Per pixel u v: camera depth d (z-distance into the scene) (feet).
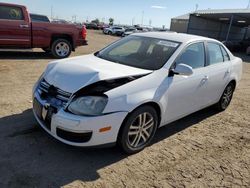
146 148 12.92
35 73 25.45
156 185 10.27
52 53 35.22
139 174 10.83
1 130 13.29
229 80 18.01
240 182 11.03
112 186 9.96
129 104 11.01
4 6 30.71
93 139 10.58
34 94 12.60
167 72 12.81
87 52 44.88
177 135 14.73
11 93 18.84
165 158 12.21
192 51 14.62
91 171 10.72
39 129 13.60
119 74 11.60
